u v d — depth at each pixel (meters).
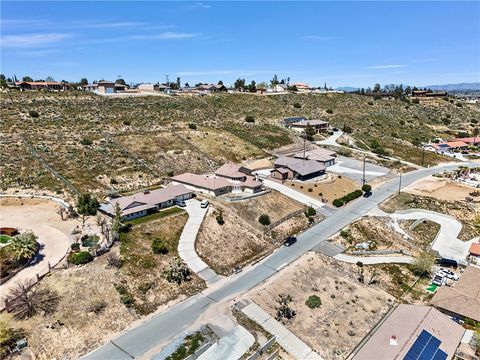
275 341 44.00
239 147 118.88
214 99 169.75
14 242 51.69
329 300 52.62
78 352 40.50
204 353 40.84
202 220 68.69
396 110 196.12
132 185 84.12
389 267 62.31
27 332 41.56
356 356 41.97
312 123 148.62
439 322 46.28
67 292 47.28
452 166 125.94
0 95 123.06
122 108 133.50
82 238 58.06
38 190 72.81
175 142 111.38
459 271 62.62
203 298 50.66
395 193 95.31
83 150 93.75
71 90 149.38
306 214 79.31
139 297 49.19
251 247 65.31
